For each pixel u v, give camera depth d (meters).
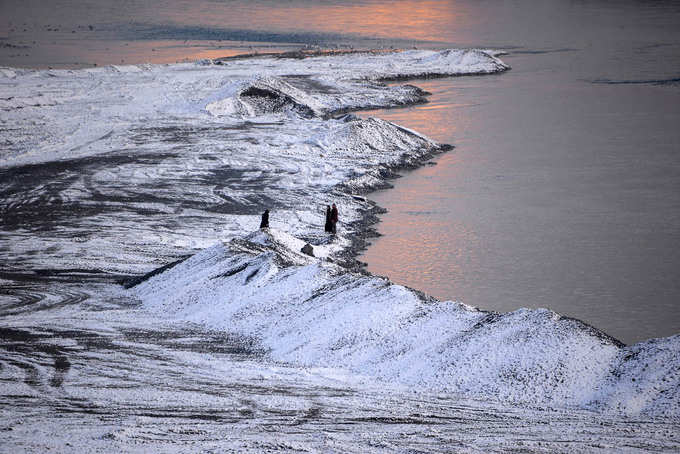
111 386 55.28
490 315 64.88
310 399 51.91
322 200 169.88
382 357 62.25
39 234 135.38
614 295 107.38
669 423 44.91
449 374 56.25
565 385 51.94
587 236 139.12
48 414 47.88
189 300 87.75
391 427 45.09
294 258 108.62
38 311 85.75
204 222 148.62
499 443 41.31
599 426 44.41
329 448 40.94
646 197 167.75
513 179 192.12
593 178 189.25
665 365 51.19
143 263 117.12
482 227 148.25
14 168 193.38
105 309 86.69
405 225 152.00
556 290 109.88
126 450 40.16
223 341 71.69
